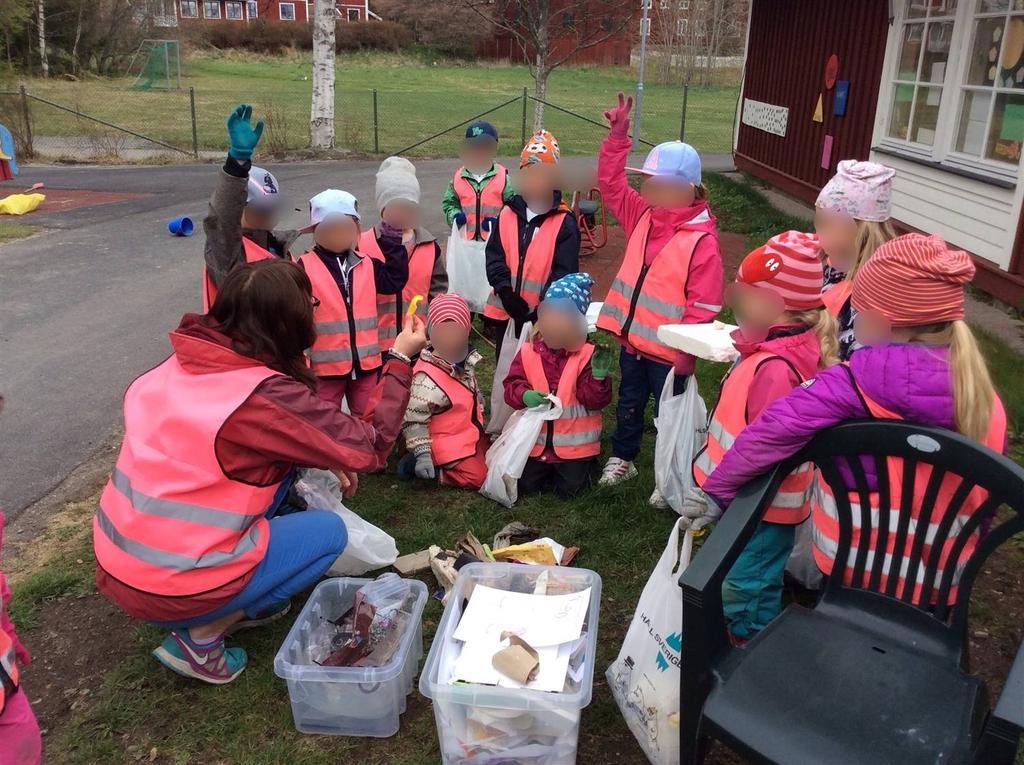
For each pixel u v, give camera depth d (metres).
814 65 11.37
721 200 11.88
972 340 1.99
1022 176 6.50
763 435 2.09
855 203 2.88
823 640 2.06
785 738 1.79
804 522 3.00
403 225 4.18
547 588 2.66
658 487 3.52
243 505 2.48
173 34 36.50
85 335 6.25
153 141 17.14
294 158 16.36
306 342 2.60
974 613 3.05
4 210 10.73
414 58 46.16
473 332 6.08
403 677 2.59
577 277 3.68
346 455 2.54
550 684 2.23
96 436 4.60
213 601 2.49
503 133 20.16
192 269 8.16
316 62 16.38
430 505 3.85
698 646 1.96
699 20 37.41
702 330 3.13
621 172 3.84
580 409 3.77
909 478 1.99
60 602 3.19
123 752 2.51
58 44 30.58
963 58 7.48
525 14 13.30
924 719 1.82
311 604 2.77
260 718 2.62
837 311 2.92
